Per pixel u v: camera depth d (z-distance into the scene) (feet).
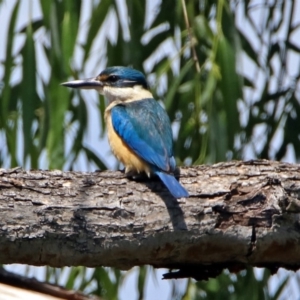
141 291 39.34
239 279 39.06
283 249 26.43
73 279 38.55
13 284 20.80
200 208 26.18
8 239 25.54
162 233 25.96
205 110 37.81
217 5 36.81
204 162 36.88
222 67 35.42
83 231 25.79
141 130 31.89
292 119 41.04
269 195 26.40
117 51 38.04
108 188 26.71
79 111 38.73
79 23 35.55
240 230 26.13
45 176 26.78
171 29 38.55
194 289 39.27
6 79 36.19
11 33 36.35
